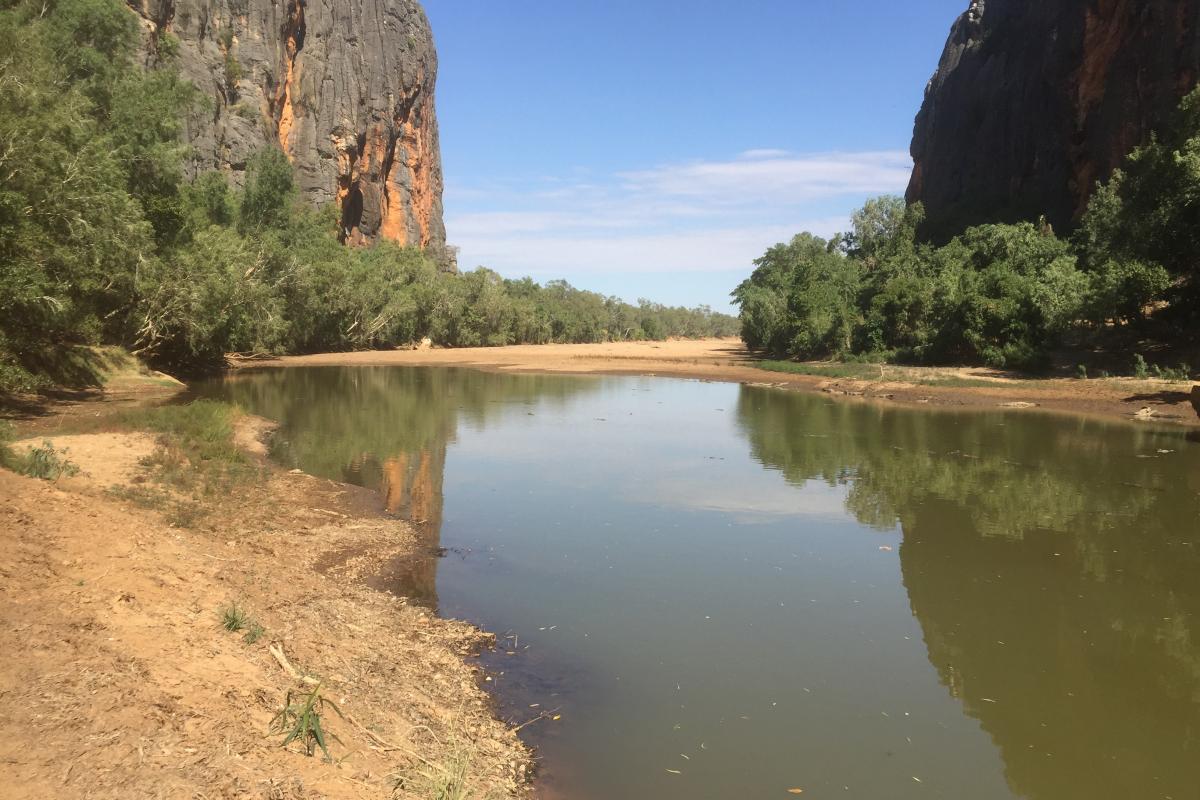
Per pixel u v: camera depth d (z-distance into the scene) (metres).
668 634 8.36
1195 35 52.72
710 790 5.46
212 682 4.88
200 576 7.16
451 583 9.86
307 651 6.24
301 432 22.98
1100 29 65.06
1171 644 8.23
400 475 16.88
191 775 3.74
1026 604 9.41
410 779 4.71
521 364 64.38
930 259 60.09
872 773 5.78
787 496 15.36
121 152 33.66
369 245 117.69
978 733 6.42
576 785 5.45
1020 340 40.88
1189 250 35.28
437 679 6.88
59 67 32.16
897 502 14.81
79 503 7.97
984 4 109.75
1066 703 6.96
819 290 66.12
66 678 4.32
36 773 3.43
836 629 8.59
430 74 144.00
